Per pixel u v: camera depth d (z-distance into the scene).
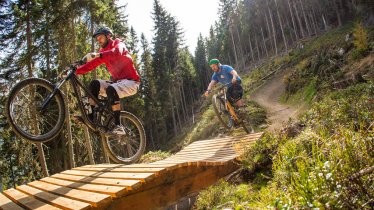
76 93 4.79
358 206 2.69
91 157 17.25
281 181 4.19
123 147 6.08
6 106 4.26
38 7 16.70
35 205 4.16
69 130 16.86
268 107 25.30
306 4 64.75
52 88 4.63
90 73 18.36
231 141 8.53
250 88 42.84
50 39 17.55
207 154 7.75
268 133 7.41
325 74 20.91
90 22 18.05
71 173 6.02
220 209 5.84
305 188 3.10
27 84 4.43
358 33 19.88
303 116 7.75
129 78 5.34
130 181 4.43
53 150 24.16
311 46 47.88
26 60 16.47
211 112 35.66
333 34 47.75
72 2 16.69
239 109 8.91
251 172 6.75
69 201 4.04
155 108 53.72
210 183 5.89
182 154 8.50
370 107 5.93
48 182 5.55
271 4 70.19
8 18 16.80
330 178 2.94
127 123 6.25
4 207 4.36
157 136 55.12
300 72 27.25
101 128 4.98
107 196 3.95
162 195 4.76
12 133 17.06
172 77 57.56
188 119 61.97
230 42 83.50
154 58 57.75
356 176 2.84
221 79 9.06
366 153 3.23
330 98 10.95
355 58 19.30
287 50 61.06
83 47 18.70
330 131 5.54
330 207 2.72
